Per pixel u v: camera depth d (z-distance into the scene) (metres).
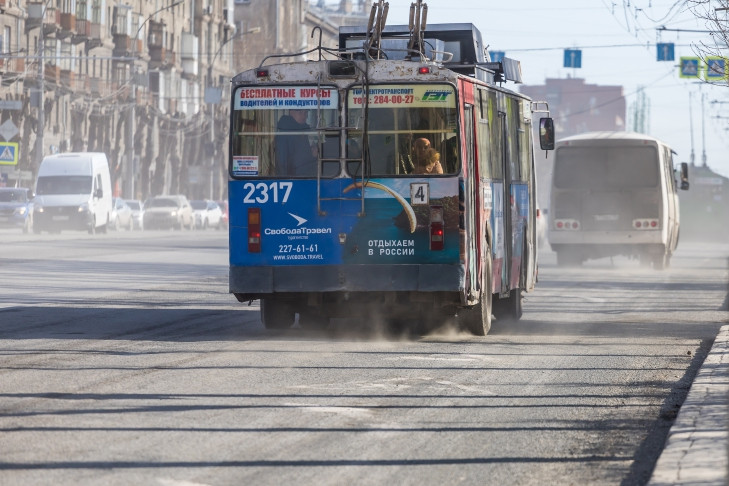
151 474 15.60
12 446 17.16
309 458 16.86
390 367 26.53
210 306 41.88
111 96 187.38
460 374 25.73
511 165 38.62
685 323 38.94
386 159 31.59
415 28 35.06
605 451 17.89
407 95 31.55
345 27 42.56
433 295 31.78
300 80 31.81
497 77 41.19
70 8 175.25
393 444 18.05
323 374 25.12
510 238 37.91
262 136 31.97
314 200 31.77
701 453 16.31
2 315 36.78
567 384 24.59
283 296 32.34
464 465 16.70
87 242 101.12
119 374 24.39
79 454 16.72
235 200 32.03
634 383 24.92
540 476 16.14
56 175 122.75
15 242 97.06
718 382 23.77
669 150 81.12
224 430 18.77
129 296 45.41
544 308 44.88
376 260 31.55
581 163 75.75
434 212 31.41
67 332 32.28
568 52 115.50
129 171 169.00
